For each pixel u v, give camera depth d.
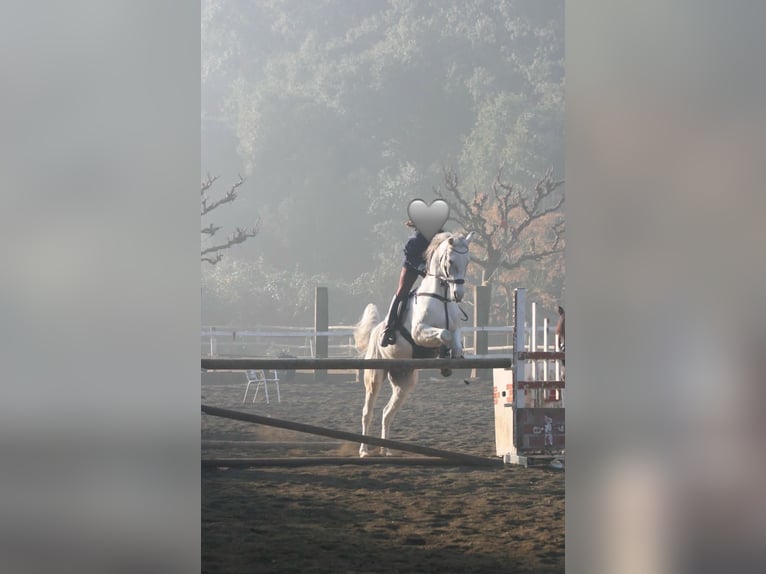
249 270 46.88
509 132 48.91
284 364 9.64
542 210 39.47
